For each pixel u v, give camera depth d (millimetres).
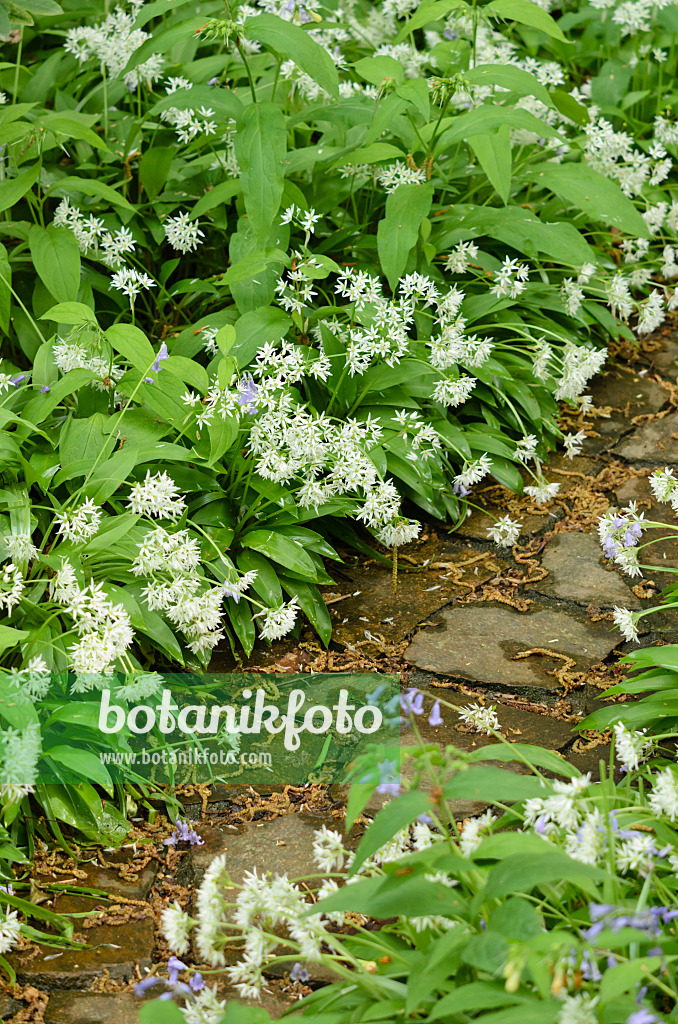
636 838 1693
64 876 2148
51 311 2693
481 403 3559
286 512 2963
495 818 2025
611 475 3480
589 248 3561
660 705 2301
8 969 1914
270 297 3180
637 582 3002
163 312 3623
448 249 3678
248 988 1701
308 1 3584
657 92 4922
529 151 4320
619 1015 1444
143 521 2693
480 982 1439
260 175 3137
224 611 2842
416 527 2949
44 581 2445
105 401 3000
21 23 3553
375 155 3445
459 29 4594
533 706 2572
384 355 3076
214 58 3977
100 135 4105
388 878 1565
